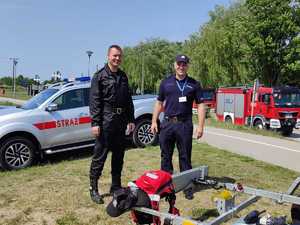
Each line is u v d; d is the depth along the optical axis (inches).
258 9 1412.4
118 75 226.1
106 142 227.6
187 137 240.1
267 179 301.7
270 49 1417.3
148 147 412.8
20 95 2262.6
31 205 227.9
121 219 207.9
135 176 294.0
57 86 382.0
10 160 332.8
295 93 900.0
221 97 1108.5
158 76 2723.9
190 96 239.6
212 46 1609.3
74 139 367.2
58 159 371.9
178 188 166.7
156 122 254.4
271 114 889.5
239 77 1566.2
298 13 1413.6
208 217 210.5
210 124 861.2
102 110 225.6
